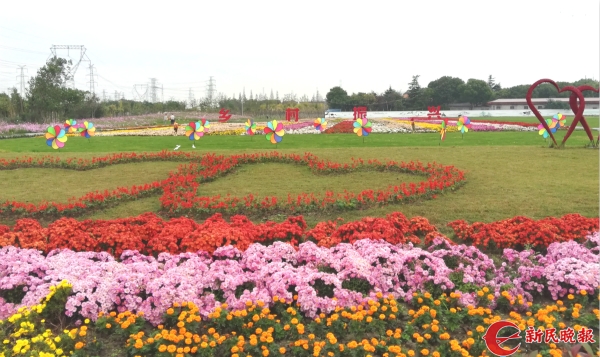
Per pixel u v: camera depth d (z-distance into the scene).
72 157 15.01
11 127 33.16
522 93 72.69
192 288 4.56
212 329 3.99
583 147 15.95
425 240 6.48
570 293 4.71
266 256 5.55
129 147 19.52
